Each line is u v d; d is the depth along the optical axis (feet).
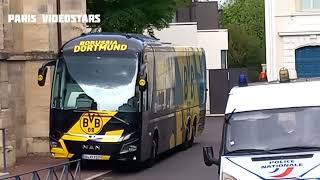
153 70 142.20
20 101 154.51
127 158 131.44
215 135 220.84
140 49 133.80
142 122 133.18
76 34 169.99
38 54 156.35
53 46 159.43
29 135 157.17
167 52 156.87
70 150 131.54
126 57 132.98
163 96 150.82
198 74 193.06
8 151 135.64
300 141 69.15
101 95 132.16
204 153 71.41
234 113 72.69
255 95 73.87
